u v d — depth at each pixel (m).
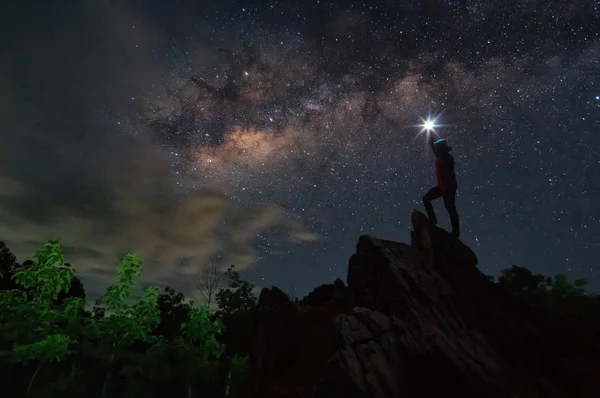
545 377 9.55
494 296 11.38
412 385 8.27
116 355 22.78
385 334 9.05
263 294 14.77
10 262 35.59
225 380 29.16
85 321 22.12
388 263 11.57
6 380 19.36
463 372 8.17
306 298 17.42
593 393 9.07
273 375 12.51
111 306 22.30
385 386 7.98
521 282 16.52
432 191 13.37
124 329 22.47
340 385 8.04
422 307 10.21
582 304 13.99
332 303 15.12
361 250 12.91
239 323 39.25
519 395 8.12
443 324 9.78
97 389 22.39
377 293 11.36
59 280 18.77
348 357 8.40
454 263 12.00
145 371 24.52
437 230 12.66
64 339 17.84
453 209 13.07
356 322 9.34
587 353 10.50
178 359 27.19
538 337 10.26
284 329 13.38
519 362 9.80
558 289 15.10
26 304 17.92
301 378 12.01
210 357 29.19
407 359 8.58
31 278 18.42
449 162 13.21
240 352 37.31
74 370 21.06
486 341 9.84
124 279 22.34
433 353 8.51
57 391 19.69
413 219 13.32
